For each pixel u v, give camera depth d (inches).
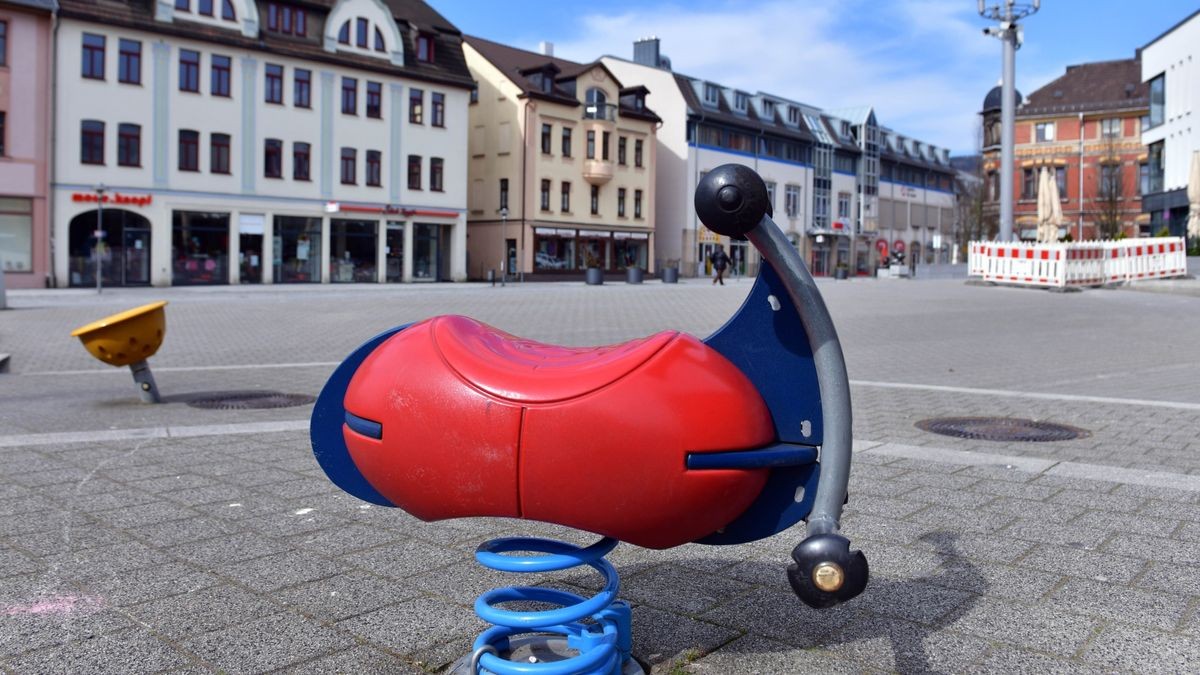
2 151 1412.4
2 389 407.8
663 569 156.4
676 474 93.7
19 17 1412.4
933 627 130.3
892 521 185.5
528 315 853.2
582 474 93.2
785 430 101.6
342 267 1782.7
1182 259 1358.3
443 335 103.1
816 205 2938.0
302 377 451.5
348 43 1764.3
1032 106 2812.5
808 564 85.9
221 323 765.3
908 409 346.3
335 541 173.3
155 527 182.1
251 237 1659.7
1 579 151.3
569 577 152.6
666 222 2492.6
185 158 1574.8
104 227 1505.9
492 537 176.4
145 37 1520.7
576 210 2170.3
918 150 3567.9
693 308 958.4
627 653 114.8
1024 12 1365.7
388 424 100.6
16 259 1434.5
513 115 2070.6
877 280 1831.9
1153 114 1829.5
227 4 1611.7
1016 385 423.8
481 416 95.3
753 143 2684.5
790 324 100.6
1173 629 130.0
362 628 131.0
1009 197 1395.2
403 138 1847.9
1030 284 1293.1
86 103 1472.7
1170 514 190.7
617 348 102.0
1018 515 190.1
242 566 158.6
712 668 116.6
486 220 2132.1
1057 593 144.3
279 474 228.2
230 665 118.5
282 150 1686.8
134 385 422.6
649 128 2342.5
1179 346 591.2
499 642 112.2
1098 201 2701.8
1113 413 334.3
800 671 115.9
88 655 121.4
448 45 1942.7
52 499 203.2
